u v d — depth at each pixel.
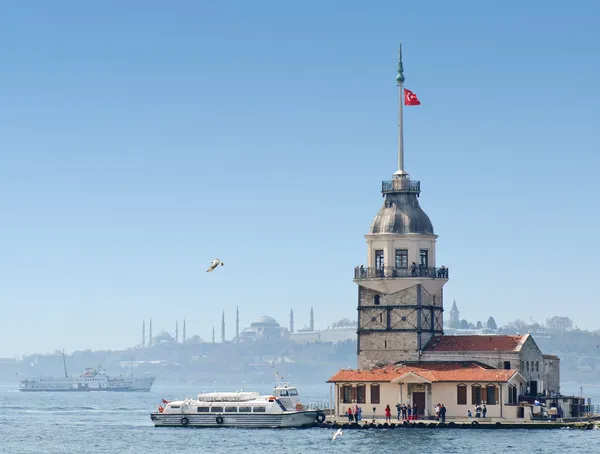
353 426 162.38
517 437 148.12
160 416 171.75
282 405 167.12
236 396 169.50
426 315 175.62
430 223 178.50
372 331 175.88
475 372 164.88
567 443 141.00
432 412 165.88
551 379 183.00
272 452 136.12
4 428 193.12
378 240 176.50
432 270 176.25
